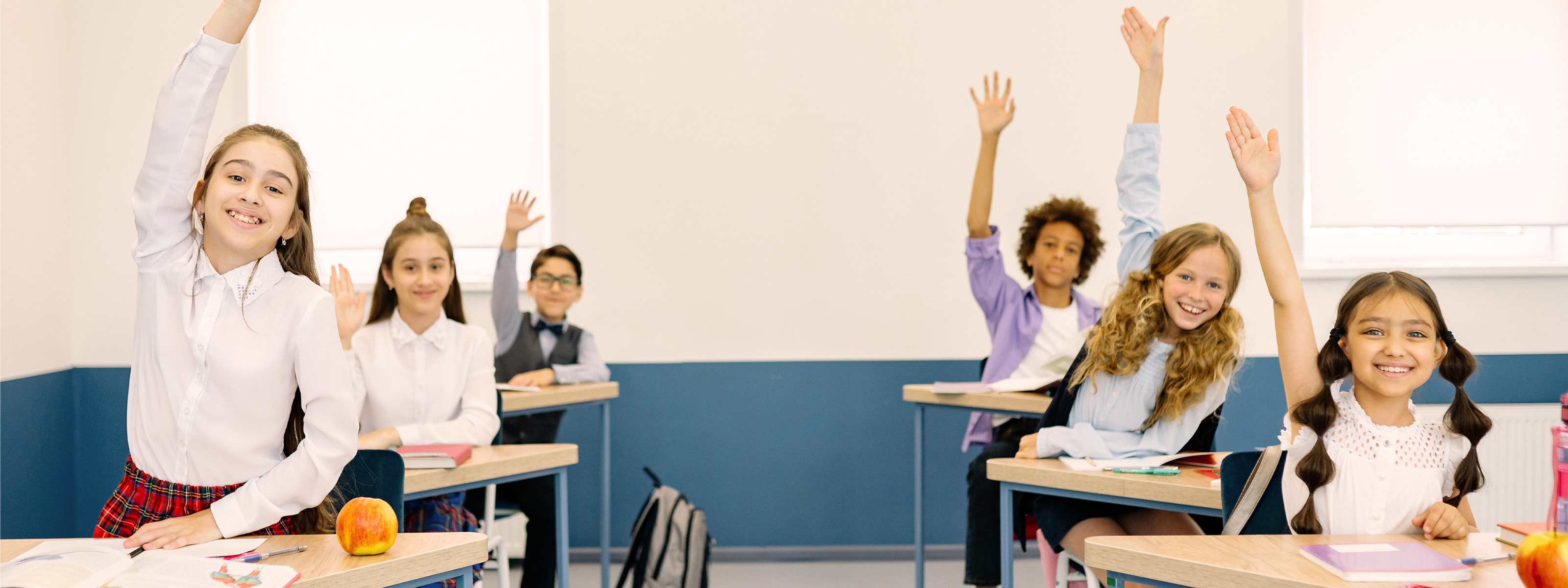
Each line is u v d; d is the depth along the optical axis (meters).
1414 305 1.50
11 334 3.23
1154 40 2.66
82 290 3.66
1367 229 3.86
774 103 3.82
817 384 3.83
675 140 3.81
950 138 3.82
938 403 2.93
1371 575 1.16
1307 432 1.61
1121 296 2.25
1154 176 2.66
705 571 2.77
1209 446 2.24
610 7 3.80
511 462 2.11
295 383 1.48
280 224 1.42
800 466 3.83
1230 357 2.12
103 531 1.43
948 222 3.82
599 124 3.80
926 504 3.83
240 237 1.39
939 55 3.81
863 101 3.82
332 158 3.80
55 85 3.54
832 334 3.83
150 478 1.44
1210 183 3.79
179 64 1.41
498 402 2.65
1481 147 3.78
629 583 3.39
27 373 3.32
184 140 1.42
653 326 3.82
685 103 3.81
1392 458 1.54
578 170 3.80
